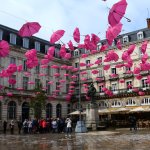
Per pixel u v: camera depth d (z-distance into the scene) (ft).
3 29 146.51
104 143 51.19
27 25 29.19
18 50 150.82
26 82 155.02
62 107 175.63
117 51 162.30
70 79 181.16
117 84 163.02
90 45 44.37
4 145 52.03
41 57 164.45
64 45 57.67
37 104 132.46
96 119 102.01
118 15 25.07
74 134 80.74
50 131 98.63
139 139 58.75
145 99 149.38
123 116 150.00
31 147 47.55
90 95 104.42
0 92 135.23
